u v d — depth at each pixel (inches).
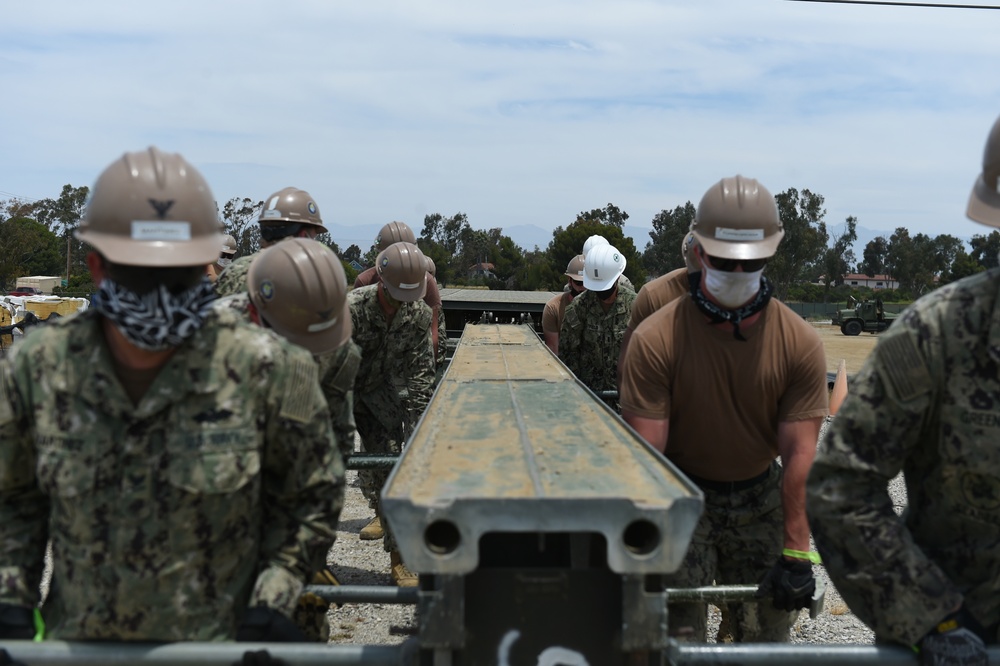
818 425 133.9
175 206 78.5
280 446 82.6
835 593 224.4
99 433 76.7
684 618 139.2
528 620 76.9
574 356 283.6
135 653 76.9
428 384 238.1
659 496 74.9
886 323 1750.7
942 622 81.2
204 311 78.3
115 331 78.4
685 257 185.2
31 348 78.3
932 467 85.6
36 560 83.7
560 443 99.7
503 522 72.2
